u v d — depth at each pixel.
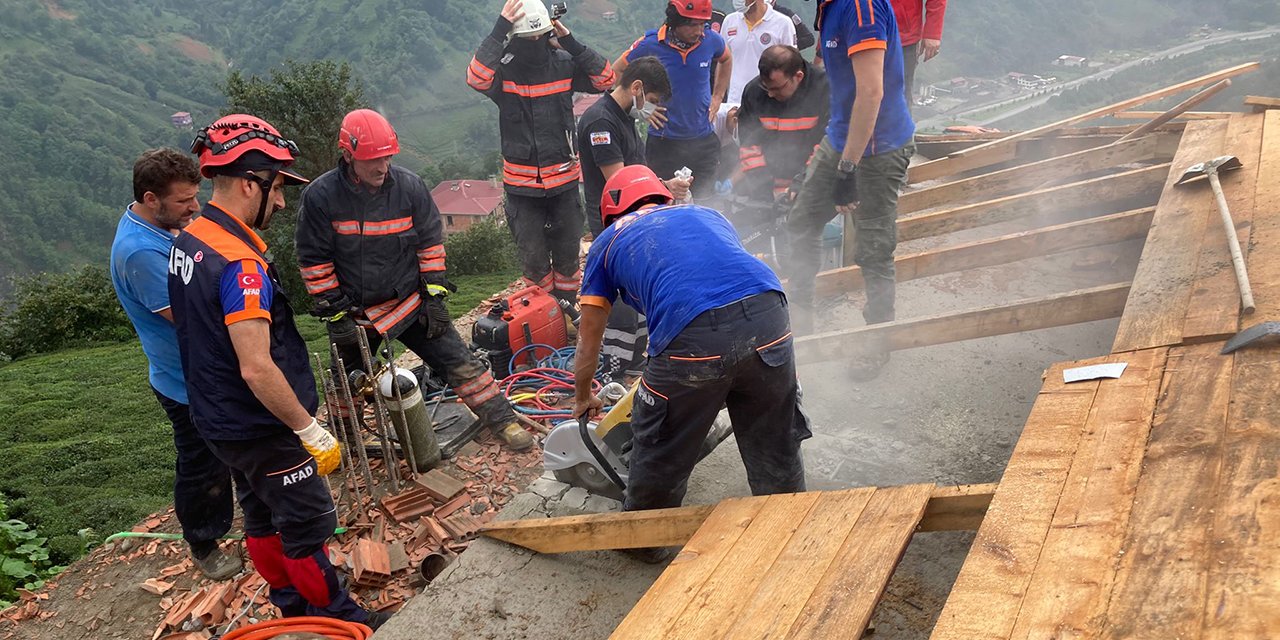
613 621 3.00
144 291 3.25
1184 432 2.30
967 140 8.25
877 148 4.25
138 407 9.44
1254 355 2.61
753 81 5.65
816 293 5.01
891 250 4.49
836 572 2.22
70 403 9.98
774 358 2.69
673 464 2.89
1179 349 2.81
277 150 2.83
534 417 4.73
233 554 3.96
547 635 2.96
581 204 5.56
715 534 2.58
